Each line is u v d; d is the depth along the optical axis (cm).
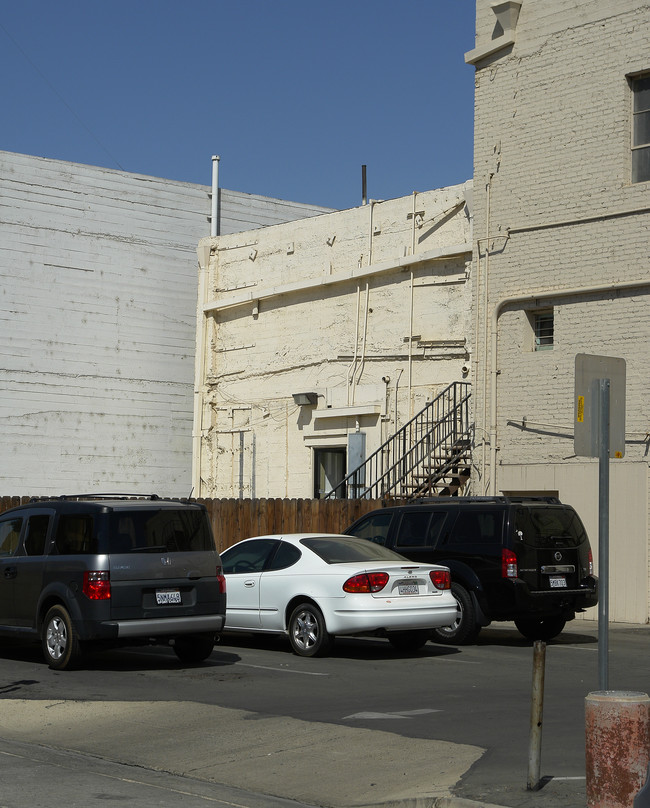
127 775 838
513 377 2147
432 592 1456
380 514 1712
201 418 3012
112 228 3183
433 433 2414
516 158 2169
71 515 1357
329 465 2711
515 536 1558
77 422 3103
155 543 1339
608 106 2033
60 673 1317
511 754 852
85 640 1302
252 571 1535
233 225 3378
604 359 822
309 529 2205
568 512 1633
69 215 3112
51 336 3070
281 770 839
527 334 2147
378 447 2550
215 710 1051
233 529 2272
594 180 2042
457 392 2398
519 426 2127
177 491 3269
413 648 1511
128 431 3186
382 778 804
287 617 1483
